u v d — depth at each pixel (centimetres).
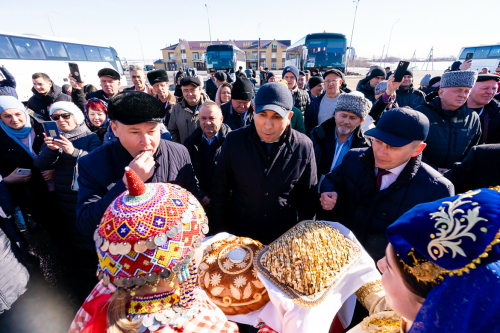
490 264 40
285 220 185
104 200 110
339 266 96
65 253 254
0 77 541
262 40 5309
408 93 417
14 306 161
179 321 61
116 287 62
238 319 100
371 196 155
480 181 164
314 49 1214
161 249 56
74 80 447
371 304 92
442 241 43
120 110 107
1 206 179
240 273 103
